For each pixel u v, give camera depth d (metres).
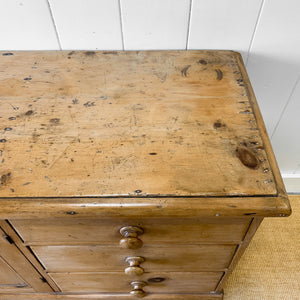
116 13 0.70
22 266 0.77
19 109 0.63
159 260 0.75
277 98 0.94
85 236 0.62
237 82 0.68
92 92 0.67
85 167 0.53
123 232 0.60
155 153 0.55
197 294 0.97
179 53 0.76
